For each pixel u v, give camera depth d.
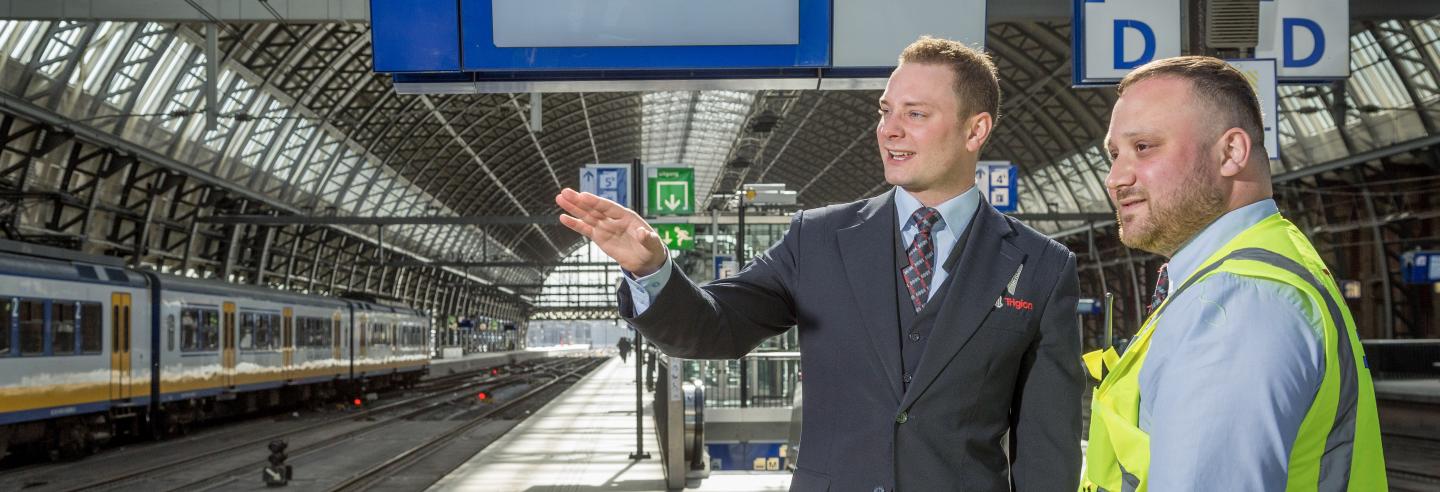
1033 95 40.97
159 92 28.30
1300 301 1.38
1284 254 1.51
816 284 2.34
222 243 38.34
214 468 15.23
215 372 22.97
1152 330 1.61
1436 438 16.67
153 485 13.29
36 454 17.58
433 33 7.65
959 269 2.25
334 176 45.12
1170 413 1.39
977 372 2.21
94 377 17.53
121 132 27.72
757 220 20.88
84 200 27.69
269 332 26.53
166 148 30.36
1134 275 46.12
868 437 2.20
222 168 34.34
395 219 33.31
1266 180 1.64
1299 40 8.09
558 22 7.63
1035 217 34.03
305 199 42.81
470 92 7.93
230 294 24.03
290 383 28.05
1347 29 8.09
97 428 18.08
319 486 13.02
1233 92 1.61
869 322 2.24
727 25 7.65
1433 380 22.59
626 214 2.11
